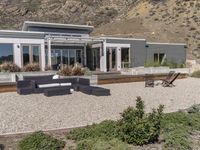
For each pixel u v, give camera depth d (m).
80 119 8.80
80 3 86.62
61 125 8.10
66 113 9.65
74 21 81.00
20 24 78.31
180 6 67.25
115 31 65.19
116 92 14.66
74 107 10.66
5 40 22.81
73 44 30.59
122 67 30.14
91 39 28.03
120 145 5.92
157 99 12.66
